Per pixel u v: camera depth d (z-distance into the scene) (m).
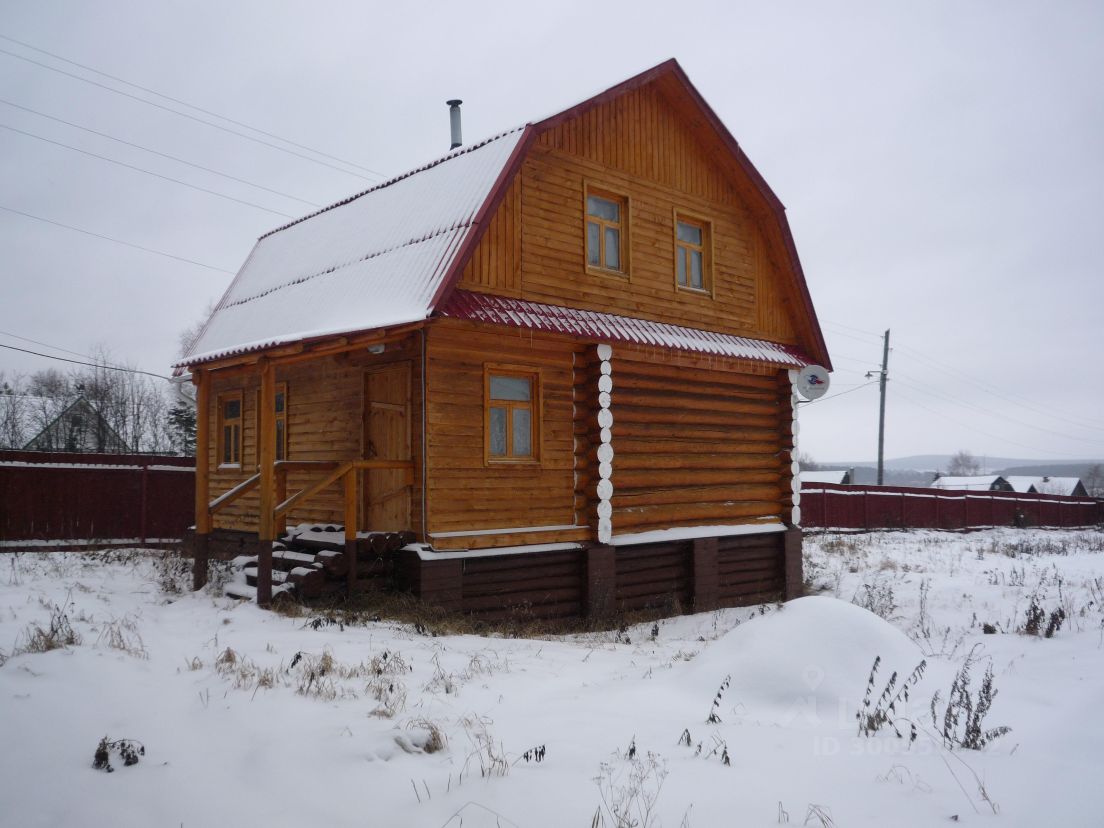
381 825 4.24
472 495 11.42
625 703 6.40
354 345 10.60
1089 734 5.78
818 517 29.86
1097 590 14.30
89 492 17.31
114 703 6.11
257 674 6.96
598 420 12.55
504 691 6.83
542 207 12.32
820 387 16.11
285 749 5.21
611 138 13.43
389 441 12.00
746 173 15.16
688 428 14.38
